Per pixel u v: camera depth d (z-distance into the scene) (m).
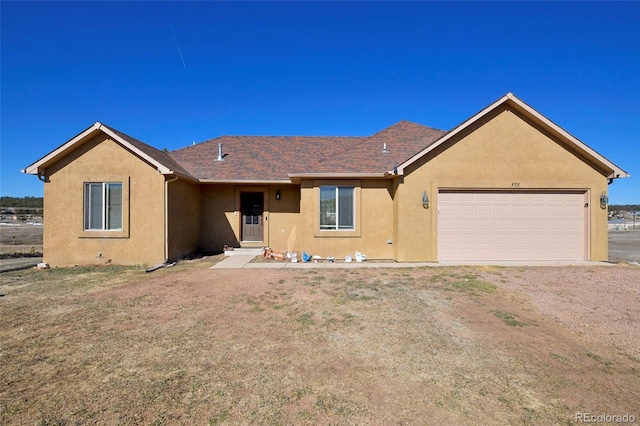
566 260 12.58
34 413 3.45
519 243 12.59
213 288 8.52
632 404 3.66
